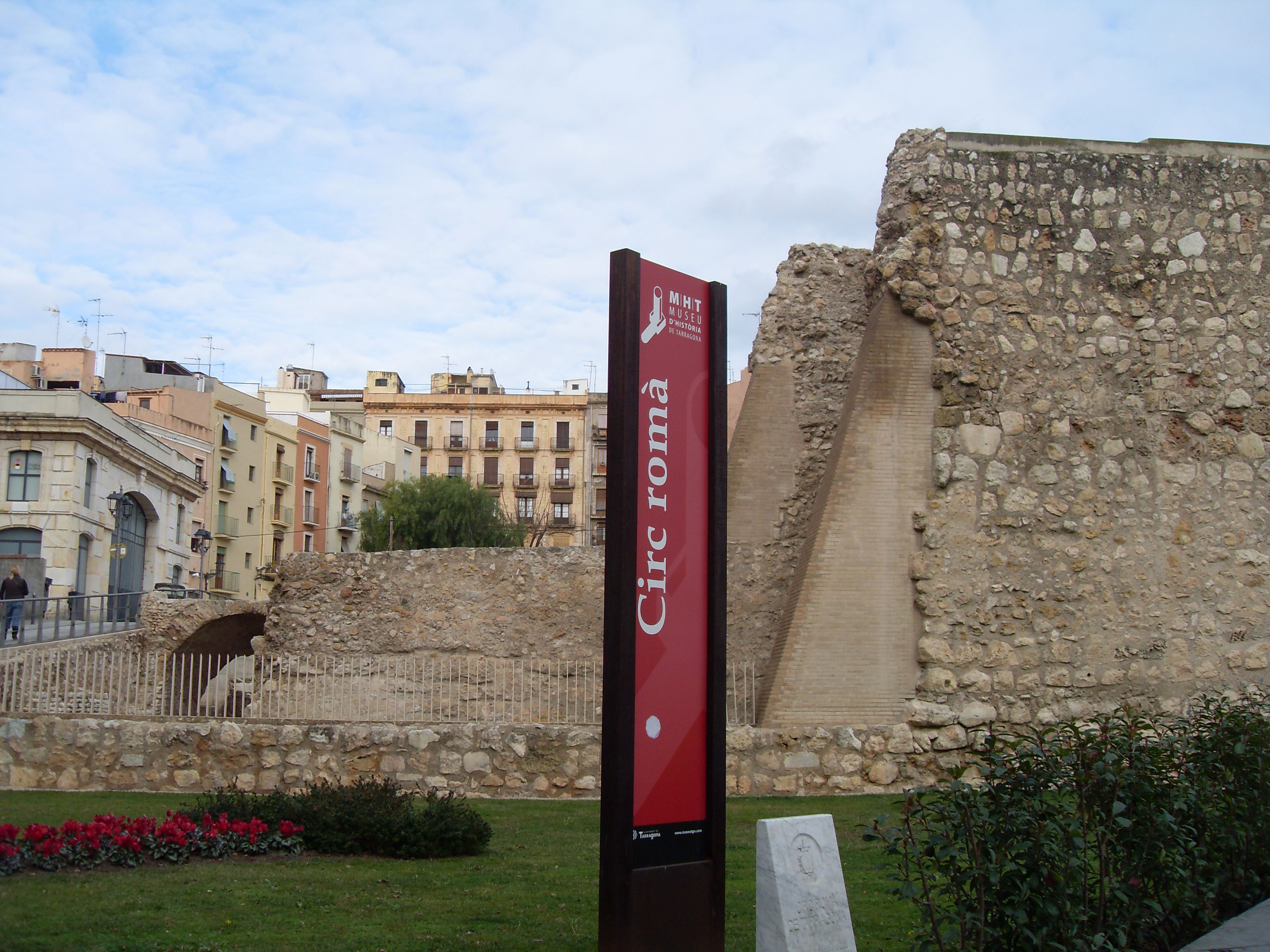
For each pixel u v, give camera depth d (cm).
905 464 1534
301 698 1828
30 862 896
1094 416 1572
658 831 686
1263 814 790
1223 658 1534
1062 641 1512
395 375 9200
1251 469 1584
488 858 1044
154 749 1490
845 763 1438
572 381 8975
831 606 1489
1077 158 1628
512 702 1745
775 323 1772
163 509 5312
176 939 720
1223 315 1611
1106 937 670
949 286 1580
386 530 6869
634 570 685
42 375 6222
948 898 826
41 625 2431
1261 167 1650
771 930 632
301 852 1036
